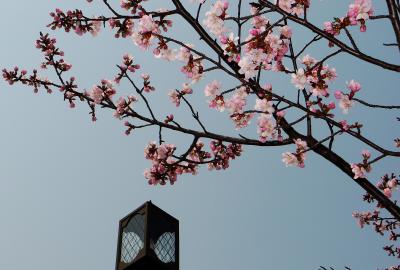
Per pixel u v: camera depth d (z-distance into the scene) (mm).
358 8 3348
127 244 4445
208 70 3951
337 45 3408
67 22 4809
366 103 3607
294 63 3912
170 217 4680
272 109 3818
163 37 3977
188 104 4379
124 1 4453
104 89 5098
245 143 4242
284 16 3486
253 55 3666
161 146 5094
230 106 4289
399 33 3277
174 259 4492
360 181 3982
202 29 4094
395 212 3955
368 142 3666
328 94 3736
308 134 4059
